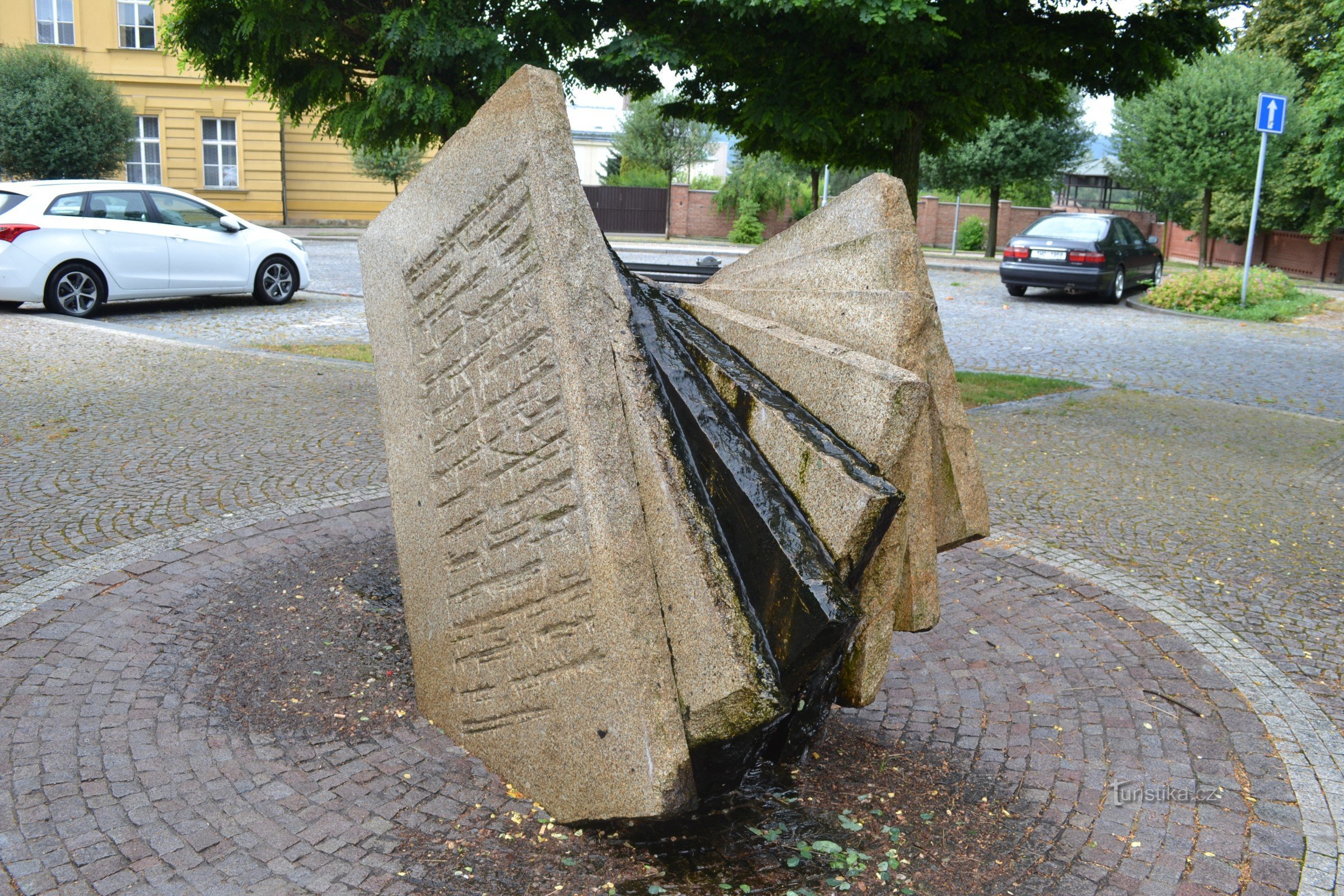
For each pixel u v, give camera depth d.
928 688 4.23
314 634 4.45
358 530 5.80
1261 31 32.06
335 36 5.97
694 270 8.99
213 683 3.97
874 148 8.77
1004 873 3.01
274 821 3.12
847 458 3.06
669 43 5.89
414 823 3.15
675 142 39.41
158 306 14.23
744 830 3.18
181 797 3.21
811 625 2.80
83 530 5.59
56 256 12.55
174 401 8.64
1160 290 18.77
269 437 7.66
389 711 3.86
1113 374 11.95
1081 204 45.41
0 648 4.14
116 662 4.07
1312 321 16.94
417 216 3.70
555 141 3.02
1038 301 19.48
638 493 2.98
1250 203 30.06
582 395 2.94
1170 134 26.56
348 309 14.63
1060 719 3.98
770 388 3.34
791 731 3.28
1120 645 4.68
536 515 3.15
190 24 6.07
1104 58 7.79
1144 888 2.94
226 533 5.65
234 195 30.50
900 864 3.04
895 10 5.82
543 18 5.93
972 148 31.00
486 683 3.46
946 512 3.59
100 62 28.20
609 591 2.91
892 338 3.20
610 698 2.95
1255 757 3.72
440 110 5.74
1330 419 9.71
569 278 2.97
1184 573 5.64
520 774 3.34
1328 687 4.33
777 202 37.66
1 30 27.31
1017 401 10.10
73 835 2.98
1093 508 6.78
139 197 13.40
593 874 2.94
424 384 3.70
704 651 2.84
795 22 6.60
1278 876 3.02
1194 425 9.29
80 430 7.66
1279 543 6.17
